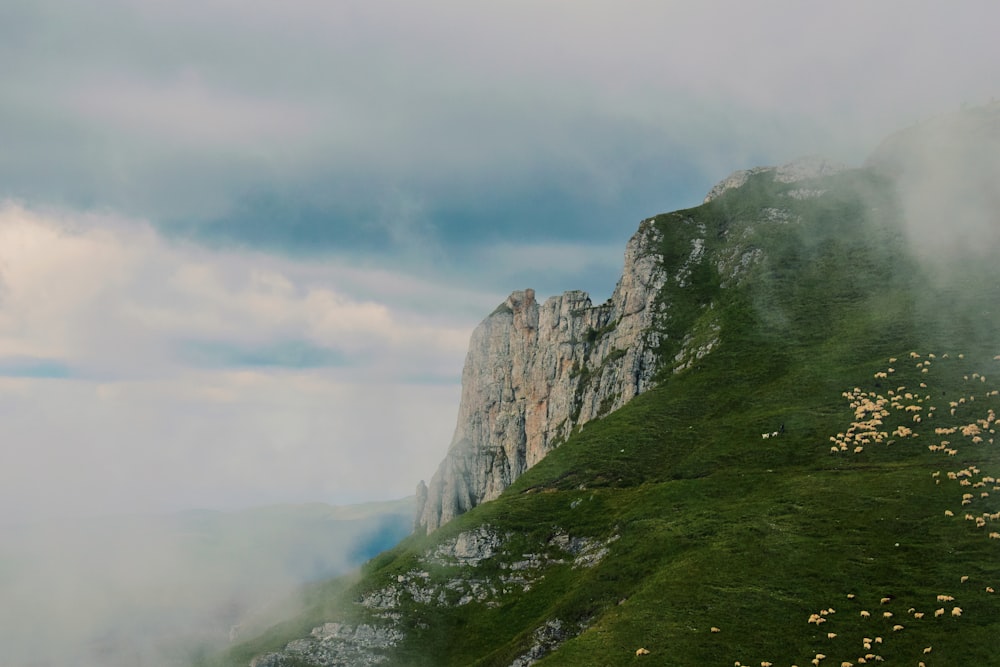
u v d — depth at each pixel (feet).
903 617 474.90
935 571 506.48
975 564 502.79
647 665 481.05
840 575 525.34
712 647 484.74
